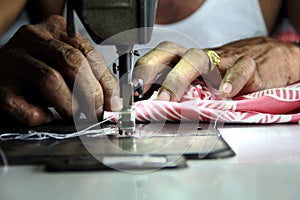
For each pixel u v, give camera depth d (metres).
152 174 0.71
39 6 1.76
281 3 2.00
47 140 0.91
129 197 0.63
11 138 0.93
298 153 0.84
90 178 0.70
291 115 1.12
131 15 0.89
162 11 1.74
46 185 0.67
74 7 0.90
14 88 1.08
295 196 0.62
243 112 1.11
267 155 0.82
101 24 0.89
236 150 0.86
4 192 0.65
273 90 1.17
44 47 1.11
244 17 1.88
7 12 1.64
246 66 1.20
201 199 0.62
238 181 0.68
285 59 1.42
